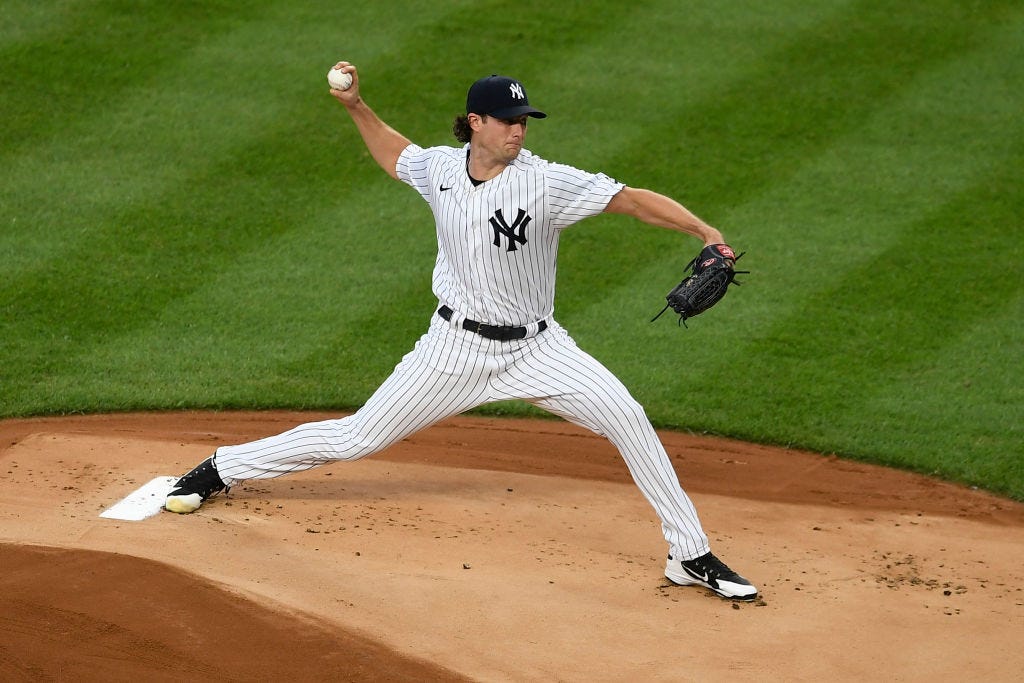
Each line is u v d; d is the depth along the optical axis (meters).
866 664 16.67
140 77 41.72
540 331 18.97
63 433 24.86
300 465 20.39
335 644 16.05
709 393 28.84
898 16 46.69
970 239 35.59
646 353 30.58
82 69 41.84
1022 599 19.17
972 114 41.47
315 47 43.78
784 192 37.75
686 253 35.09
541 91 42.09
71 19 44.16
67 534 18.81
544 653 16.38
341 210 36.53
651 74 43.25
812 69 43.66
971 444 26.55
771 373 29.72
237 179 37.47
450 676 15.58
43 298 31.73
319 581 17.84
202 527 19.52
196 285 32.91
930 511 23.42
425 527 20.55
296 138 39.41
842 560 20.59
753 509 23.06
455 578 18.44
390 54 43.62
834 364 30.14
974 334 31.39
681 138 40.09
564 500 22.72
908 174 38.62
